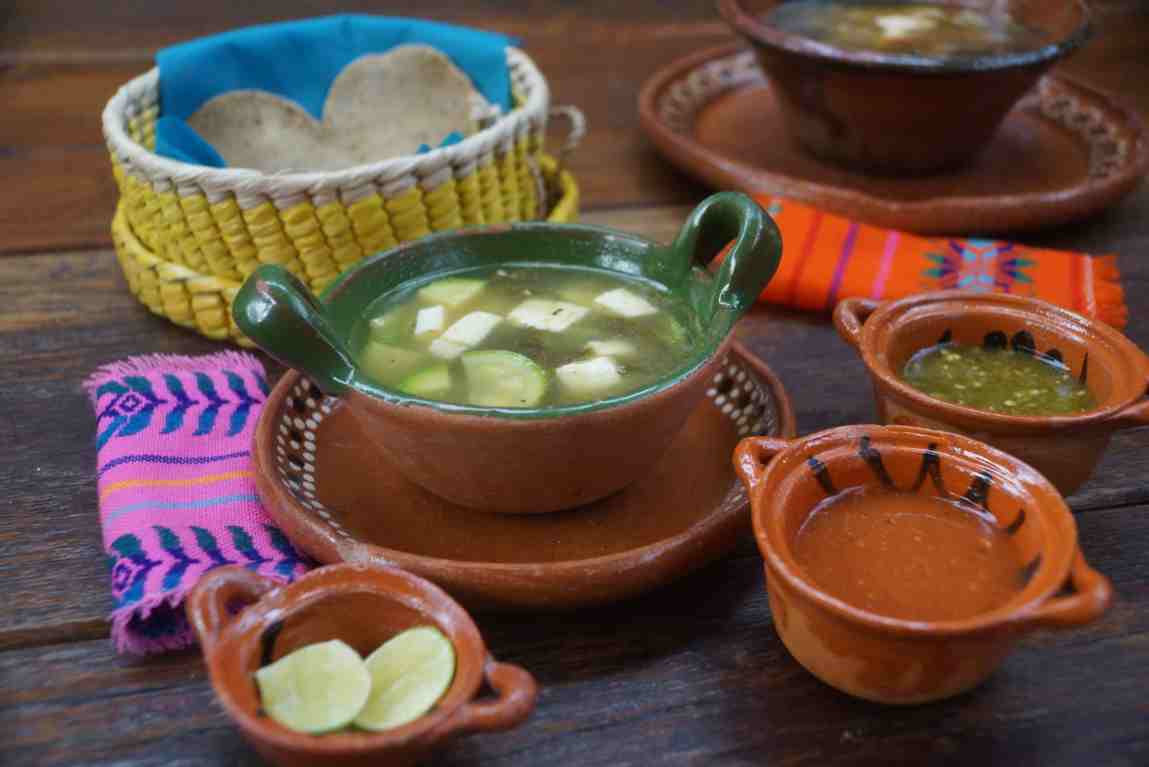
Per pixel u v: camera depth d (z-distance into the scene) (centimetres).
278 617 92
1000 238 187
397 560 104
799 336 163
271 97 187
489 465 106
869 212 181
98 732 99
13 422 143
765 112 228
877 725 99
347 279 119
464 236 129
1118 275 167
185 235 152
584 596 104
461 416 101
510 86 184
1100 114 211
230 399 138
